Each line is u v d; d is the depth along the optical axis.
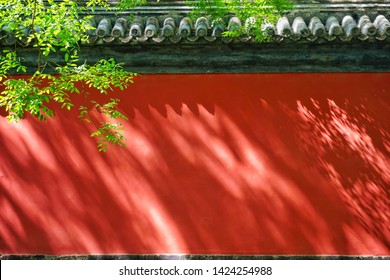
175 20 8.37
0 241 8.52
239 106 8.48
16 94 5.87
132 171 8.50
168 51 8.25
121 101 8.56
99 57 8.30
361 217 8.26
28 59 8.30
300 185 8.34
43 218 8.51
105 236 8.47
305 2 8.34
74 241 8.47
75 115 8.57
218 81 8.52
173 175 8.47
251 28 7.07
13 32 7.45
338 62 8.27
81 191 8.52
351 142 8.33
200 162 8.47
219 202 8.41
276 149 8.40
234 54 8.24
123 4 7.04
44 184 8.54
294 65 8.34
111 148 8.53
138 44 7.89
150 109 8.55
